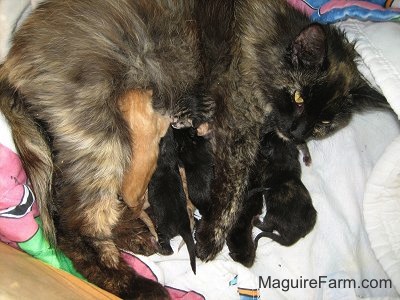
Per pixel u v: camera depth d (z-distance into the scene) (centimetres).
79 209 39
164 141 45
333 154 51
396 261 47
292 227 46
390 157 46
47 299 30
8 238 36
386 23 46
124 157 40
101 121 39
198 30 44
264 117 47
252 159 47
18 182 36
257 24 46
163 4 42
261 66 46
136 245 43
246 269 45
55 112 38
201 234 45
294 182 47
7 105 38
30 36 38
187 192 47
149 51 41
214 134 46
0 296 28
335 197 50
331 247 48
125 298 39
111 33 40
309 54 43
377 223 47
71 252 39
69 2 39
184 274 44
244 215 46
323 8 48
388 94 43
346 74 44
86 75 38
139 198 42
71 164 39
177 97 44
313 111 44
